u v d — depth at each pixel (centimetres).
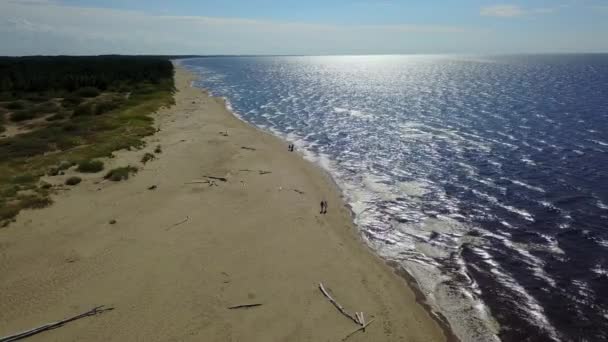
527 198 2827
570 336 1543
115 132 4503
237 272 1886
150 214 2472
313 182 3262
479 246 2234
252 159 3775
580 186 2992
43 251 2011
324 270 1942
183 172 3294
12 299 1652
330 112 6862
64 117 5500
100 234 2202
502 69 19438
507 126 5097
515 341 1530
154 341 1449
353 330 1537
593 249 2153
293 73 19175
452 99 7956
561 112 5931
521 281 1903
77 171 3195
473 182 3178
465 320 1653
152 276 1830
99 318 1555
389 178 3362
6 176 3017
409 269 2038
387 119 5984
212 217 2464
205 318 1574
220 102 8088
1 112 5759
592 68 19062
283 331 1513
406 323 1611
